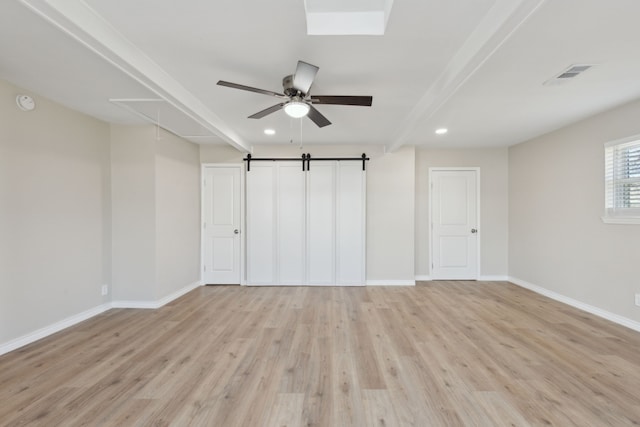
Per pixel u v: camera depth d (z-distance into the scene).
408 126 3.70
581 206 3.81
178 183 4.50
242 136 4.62
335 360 2.57
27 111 2.85
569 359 2.57
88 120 3.54
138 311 3.83
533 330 3.19
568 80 2.59
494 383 2.23
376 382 2.25
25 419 1.85
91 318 3.57
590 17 1.73
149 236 3.93
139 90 2.79
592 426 1.79
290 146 5.21
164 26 1.93
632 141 3.16
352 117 3.69
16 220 2.77
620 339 2.95
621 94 2.92
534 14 1.65
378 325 3.36
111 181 3.90
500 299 4.32
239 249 5.25
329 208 5.18
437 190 5.40
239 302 4.23
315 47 2.16
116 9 1.76
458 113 3.47
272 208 5.20
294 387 2.19
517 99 3.04
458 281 5.38
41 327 3.01
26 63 2.32
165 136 4.16
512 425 1.80
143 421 1.84
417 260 5.44
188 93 3.00
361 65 2.42
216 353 2.70
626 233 3.25
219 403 2.01
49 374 2.35
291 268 5.21
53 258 3.13
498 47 1.91
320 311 3.84
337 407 1.97
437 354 2.67
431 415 1.89
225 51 2.23
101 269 3.76
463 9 1.75
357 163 5.17
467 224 5.43
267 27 1.94
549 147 4.36
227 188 5.23
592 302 3.68
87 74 2.50
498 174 5.38
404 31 1.97
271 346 2.84
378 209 5.21
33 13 1.69
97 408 1.95
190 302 4.22
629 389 2.15
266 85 2.81
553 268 4.32
